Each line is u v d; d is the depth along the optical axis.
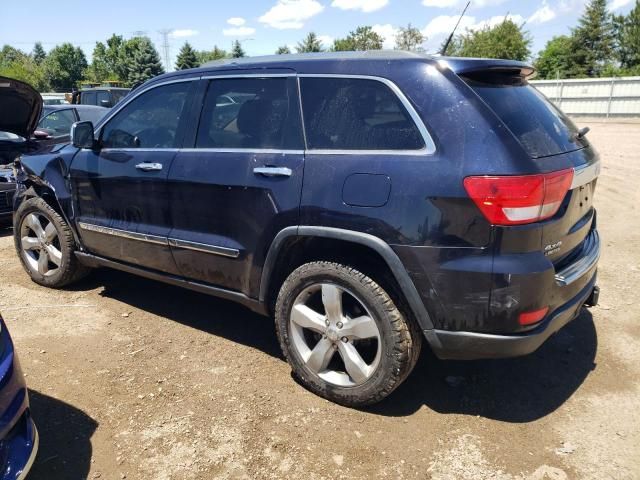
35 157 4.65
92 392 3.18
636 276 4.99
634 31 54.19
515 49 45.00
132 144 3.93
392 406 3.07
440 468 2.58
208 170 3.37
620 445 2.72
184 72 3.71
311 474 2.54
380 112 2.79
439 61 2.73
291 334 3.16
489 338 2.58
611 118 26.28
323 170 2.88
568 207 2.74
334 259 2.96
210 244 3.42
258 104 3.27
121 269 4.21
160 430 2.85
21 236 4.83
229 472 2.56
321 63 3.07
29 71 77.69
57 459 2.63
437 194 2.54
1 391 2.17
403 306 2.78
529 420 2.94
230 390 3.22
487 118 2.55
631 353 3.62
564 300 2.78
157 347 3.74
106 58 97.06
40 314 4.24
